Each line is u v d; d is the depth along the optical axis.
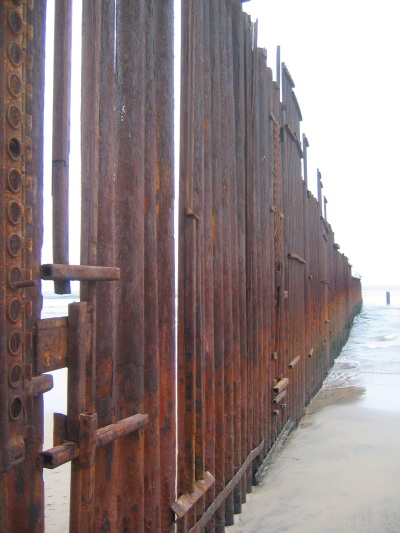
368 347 22.86
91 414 2.44
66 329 2.42
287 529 4.80
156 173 3.52
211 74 4.64
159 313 3.49
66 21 2.34
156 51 3.59
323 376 13.72
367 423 8.92
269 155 7.02
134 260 3.09
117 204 3.07
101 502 2.79
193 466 3.79
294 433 8.30
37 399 2.22
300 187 9.76
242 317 5.40
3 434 1.97
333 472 6.31
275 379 7.09
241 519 4.98
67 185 2.37
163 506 3.42
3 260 1.98
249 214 5.72
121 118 3.09
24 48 2.11
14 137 2.05
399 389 12.60
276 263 7.34
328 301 15.62
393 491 5.71
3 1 1.99
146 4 3.42
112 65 2.88
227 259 4.90
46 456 2.23
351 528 4.84
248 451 5.55
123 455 3.03
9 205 2.02
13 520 2.17
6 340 2.00
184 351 3.88
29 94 2.14
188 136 3.94
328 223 15.53
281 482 5.97
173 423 3.53
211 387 4.31
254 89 6.01
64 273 2.28
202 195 4.18
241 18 5.57
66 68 2.35
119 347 3.04
